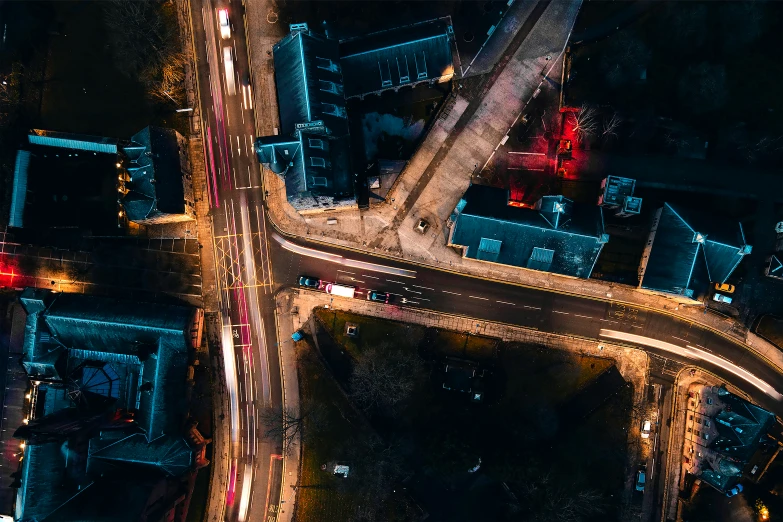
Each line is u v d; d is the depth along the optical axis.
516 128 74.31
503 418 72.94
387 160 73.81
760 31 71.25
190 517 73.38
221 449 74.25
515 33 74.38
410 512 71.94
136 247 74.69
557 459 72.12
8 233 73.50
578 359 74.00
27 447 63.03
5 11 72.81
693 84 70.50
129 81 74.38
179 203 68.81
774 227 72.69
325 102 64.81
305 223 74.75
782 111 72.00
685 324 73.81
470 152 74.50
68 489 64.44
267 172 74.75
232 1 74.81
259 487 74.00
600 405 73.75
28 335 68.19
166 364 67.94
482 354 74.19
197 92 74.81
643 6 73.31
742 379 73.38
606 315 74.12
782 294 72.94
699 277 66.25
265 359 74.69
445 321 74.50
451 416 72.75
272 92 74.56
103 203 72.88
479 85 74.50
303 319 74.81
